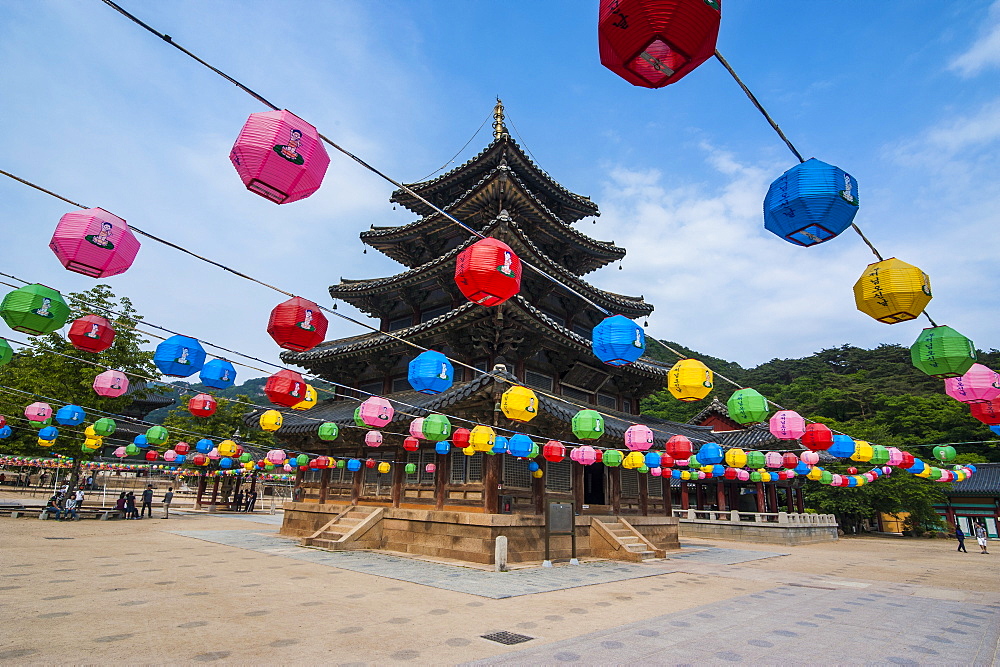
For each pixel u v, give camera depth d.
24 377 34.41
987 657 10.16
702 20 4.41
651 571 20.38
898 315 8.36
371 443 19.38
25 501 44.81
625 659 9.23
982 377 10.45
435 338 24.38
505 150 28.08
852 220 6.63
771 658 9.55
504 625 11.44
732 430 48.69
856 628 12.19
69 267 7.84
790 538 40.72
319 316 10.24
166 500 39.72
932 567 26.86
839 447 16.00
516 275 8.77
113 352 36.41
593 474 27.86
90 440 20.50
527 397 14.18
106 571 16.39
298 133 6.52
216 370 12.37
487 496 20.61
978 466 63.62
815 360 130.38
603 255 31.47
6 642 9.10
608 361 10.98
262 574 16.81
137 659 8.54
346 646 9.62
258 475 53.91
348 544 22.86
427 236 29.17
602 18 4.66
